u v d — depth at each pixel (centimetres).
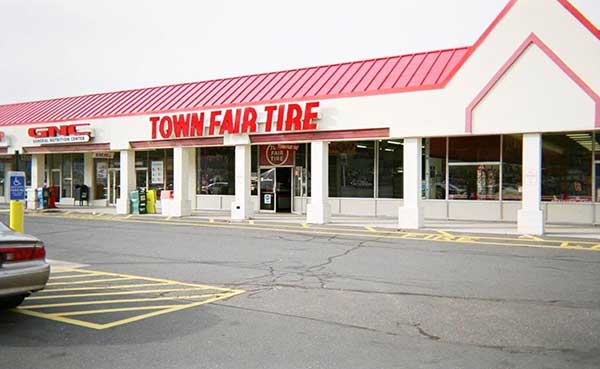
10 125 2861
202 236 1580
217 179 2675
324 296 806
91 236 1589
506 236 1551
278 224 1930
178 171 2286
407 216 1770
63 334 613
